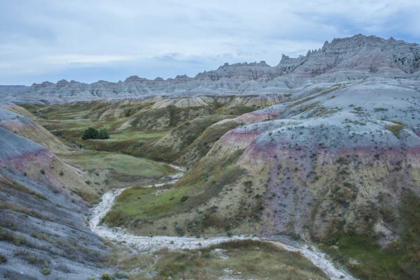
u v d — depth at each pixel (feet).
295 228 117.50
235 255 103.45
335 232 110.93
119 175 202.08
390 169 127.75
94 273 81.51
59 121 448.24
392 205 114.62
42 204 123.13
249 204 128.98
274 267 93.20
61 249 87.51
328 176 130.72
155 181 203.51
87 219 136.15
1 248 72.02
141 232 123.13
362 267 96.99
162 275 86.17
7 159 139.95
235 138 193.67
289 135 153.69
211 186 144.66
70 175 164.76
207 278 84.58
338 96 247.70
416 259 95.40
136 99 606.14
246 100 457.27
